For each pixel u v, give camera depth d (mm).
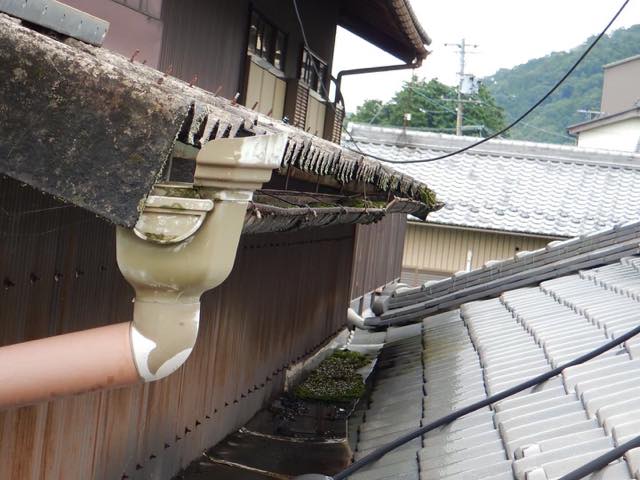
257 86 11539
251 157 2684
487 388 6434
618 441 4023
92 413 6008
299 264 12539
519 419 5047
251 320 10102
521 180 25422
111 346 2744
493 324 9117
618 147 35906
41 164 2561
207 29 9625
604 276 9664
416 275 24156
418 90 47281
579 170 25953
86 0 7234
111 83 2590
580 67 65188
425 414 6461
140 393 6855
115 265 6215
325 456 9672
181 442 8070
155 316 2764
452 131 46625
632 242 10469
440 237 24094
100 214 2555
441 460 5023
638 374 5098
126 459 6730
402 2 11609
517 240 23781
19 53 2590
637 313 6969
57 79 2586
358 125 26781
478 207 24203
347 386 12844
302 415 11328
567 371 5598
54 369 2711
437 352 8891
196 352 8148
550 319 8086
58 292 5371
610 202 24812
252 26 11203
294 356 12852
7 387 2693
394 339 11000
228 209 2719
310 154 4965
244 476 8469
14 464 5059
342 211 6793
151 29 7953
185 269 2699
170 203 2633
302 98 13359
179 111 2570
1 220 4523
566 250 10891
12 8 3213
